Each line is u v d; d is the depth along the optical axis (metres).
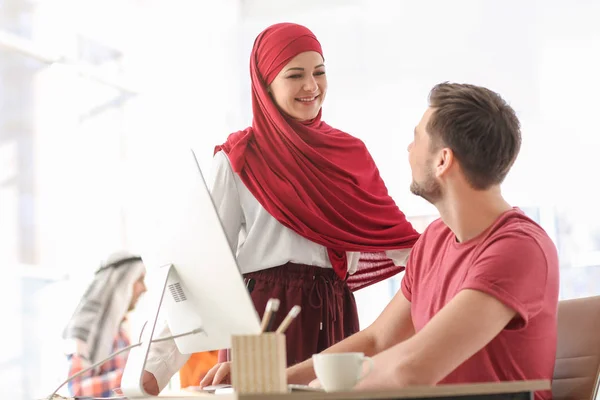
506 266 1.52
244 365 1.19
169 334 1.85
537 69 4.30
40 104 4.12
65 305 4.06
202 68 4.82
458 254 1.68
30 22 4.08
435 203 1.74
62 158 4.20
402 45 4.59
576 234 4.13
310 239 2.33
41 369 3.92
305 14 4.80
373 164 2.67
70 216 4.20
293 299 2.29
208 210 1.53
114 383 3.00
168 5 4.70
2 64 3.96
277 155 2.46
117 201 4.45
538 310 1.55
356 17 4.68
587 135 4.17
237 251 2.43
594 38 4.22
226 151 2.44
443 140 1.69
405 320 1.89
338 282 2.39
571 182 4.17
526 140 4.26
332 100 4.69
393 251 2.58
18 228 3.95
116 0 4.49
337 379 1.23
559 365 1.76
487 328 1.48
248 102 4.95
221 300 1.55
